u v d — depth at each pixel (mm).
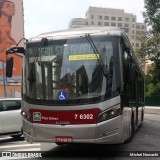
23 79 10398
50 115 9773
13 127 15109
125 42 10742
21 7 60344
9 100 15281
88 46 9977
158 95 61594
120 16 150875
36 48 10328
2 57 57812
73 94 9695
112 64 9781
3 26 58812
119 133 9617
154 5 59125
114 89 9641
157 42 57188
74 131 9539
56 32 10641
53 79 9969
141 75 19953
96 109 9492
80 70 9844
